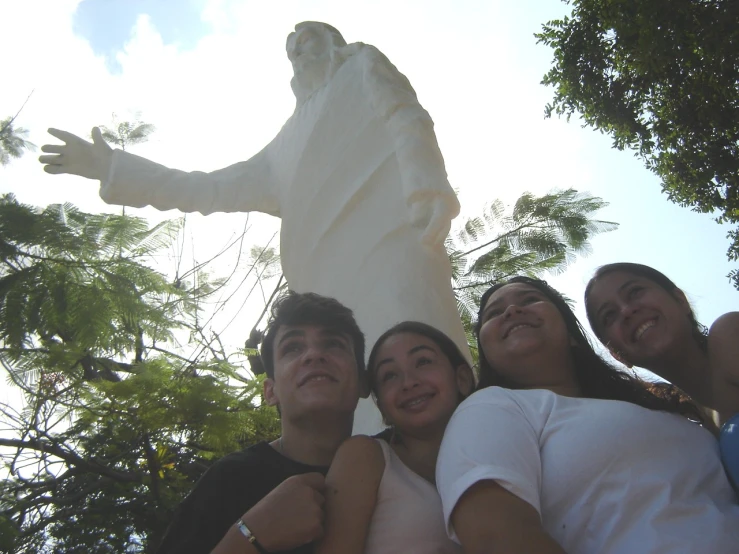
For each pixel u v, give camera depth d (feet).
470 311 11.27
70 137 5.94
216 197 6.08
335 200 5.38
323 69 6.04
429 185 4.87
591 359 3.09
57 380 7.68
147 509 8.40
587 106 13.15
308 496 2.27
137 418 6.73
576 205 12.48
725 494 2.36
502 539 2.00
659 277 3.39
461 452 2.26
